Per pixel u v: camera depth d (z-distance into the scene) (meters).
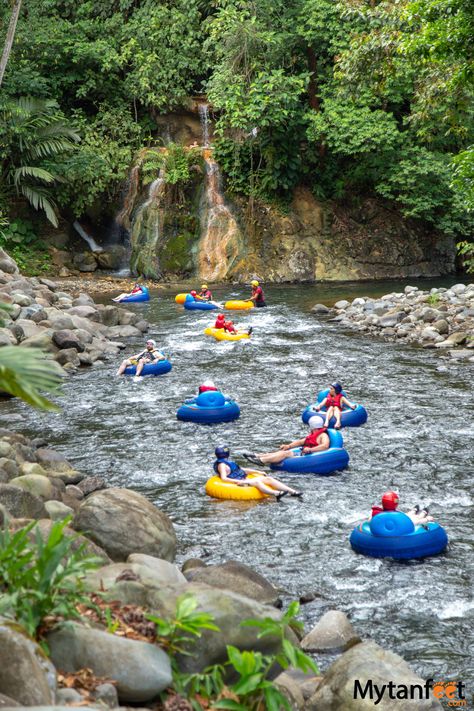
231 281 32.53
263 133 33.12
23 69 32.44
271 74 33.03
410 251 34.00
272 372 17.83
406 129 34.56
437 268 34.28
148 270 32.34
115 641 4.88
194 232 33.41
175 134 35.84
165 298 28.25
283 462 11.88
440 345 20.00
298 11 33.06
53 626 4.94
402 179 32.16
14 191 33.03
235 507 10.52
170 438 13.41
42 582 5.02
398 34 21.36
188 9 35.25
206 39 35.03
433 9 18.06
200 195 33.97
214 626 5.07
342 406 14.12
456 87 20.97
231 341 21.11
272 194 33.88
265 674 5.08
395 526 8.97
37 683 4.34
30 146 31.73
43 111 32.53
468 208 20.09
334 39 31.83
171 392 16.31
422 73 22.14
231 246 33.06
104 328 21.59
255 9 32.88
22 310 20.88
